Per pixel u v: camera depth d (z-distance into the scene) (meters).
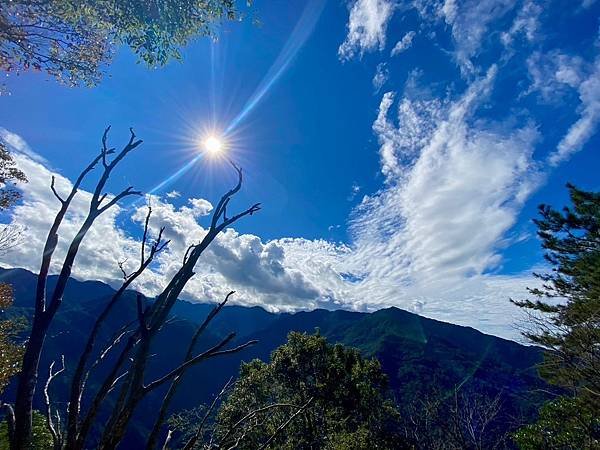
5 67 7.75
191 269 1.55
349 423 24.14
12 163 12.55
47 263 1.48
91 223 1.54
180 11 7.59
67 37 7.91
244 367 27.22
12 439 1.19
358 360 29.31
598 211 16.52
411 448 19.77
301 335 28.19
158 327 1.45
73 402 1.28
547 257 18.16
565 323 11.87
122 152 1.68
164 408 1.37
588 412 10.69
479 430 13.35
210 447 1.70
